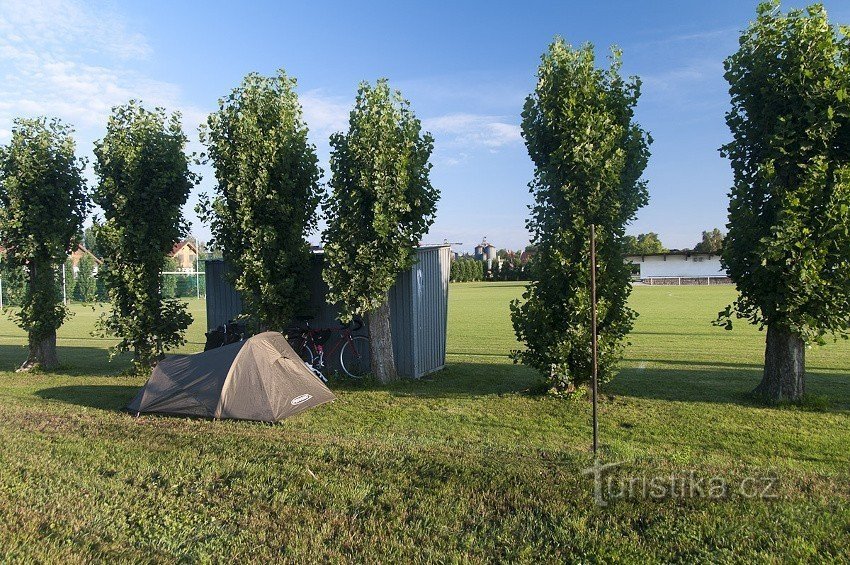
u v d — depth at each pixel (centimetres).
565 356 860
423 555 383
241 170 1023
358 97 1012
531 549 384
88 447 625
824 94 746
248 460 570
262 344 822
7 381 1137
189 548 399
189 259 7038
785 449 618
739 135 842
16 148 1227
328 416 802
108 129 1148
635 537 391
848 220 730
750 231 797
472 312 2823
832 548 369
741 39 827
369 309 1005
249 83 1064
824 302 746
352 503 464
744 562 356
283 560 379
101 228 1121
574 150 833
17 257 1248
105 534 421
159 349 1180
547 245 897
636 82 886
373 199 999
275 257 1051
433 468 531
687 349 1430
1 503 473
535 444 644
